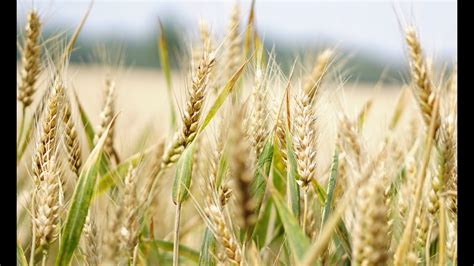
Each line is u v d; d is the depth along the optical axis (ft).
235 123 2.90
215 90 3.79
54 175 3.39
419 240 3.43
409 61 3.40
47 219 3.37
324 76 3.63
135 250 3.52
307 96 3.39
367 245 2.94
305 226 3.43
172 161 3.68
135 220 3.54
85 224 3.51
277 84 3.54
